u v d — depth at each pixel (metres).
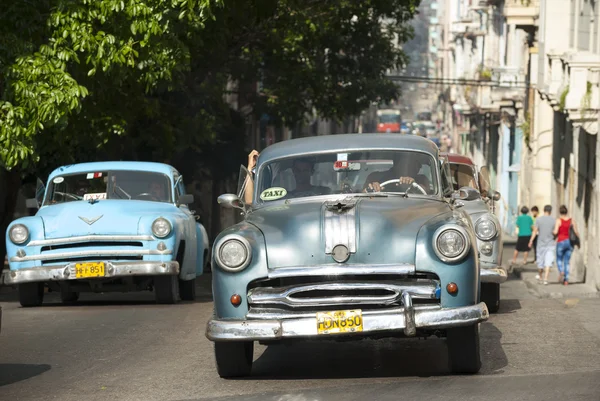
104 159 26.41
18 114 18.45
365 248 9.33
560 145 39.16
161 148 27.50
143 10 19.47
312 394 8.91
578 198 33.72
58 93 18.52
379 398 8.62
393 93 39.50
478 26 69.75
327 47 37.69
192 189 44.25
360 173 10.81
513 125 57.59
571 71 28.39
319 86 35.22
